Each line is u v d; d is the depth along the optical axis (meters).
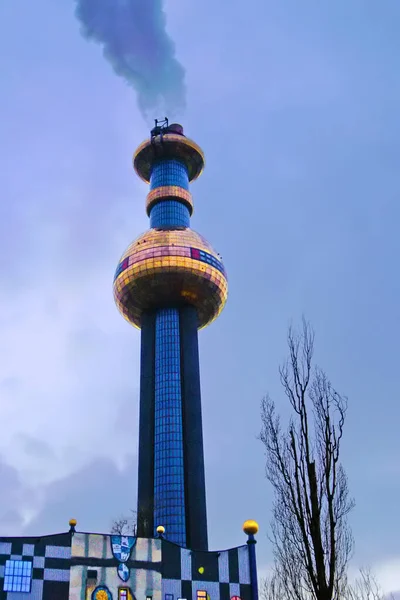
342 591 35.75
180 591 54.62
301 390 27.38
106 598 52.06
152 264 137.12
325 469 25.14
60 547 52.53
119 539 54.81
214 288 140.75
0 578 49.94
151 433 124.12
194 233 146.88
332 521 24.05
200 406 127.31
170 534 111.50
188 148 155.75
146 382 130.88
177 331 136.25
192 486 116.62
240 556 57.72
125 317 147.25
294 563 29.77
